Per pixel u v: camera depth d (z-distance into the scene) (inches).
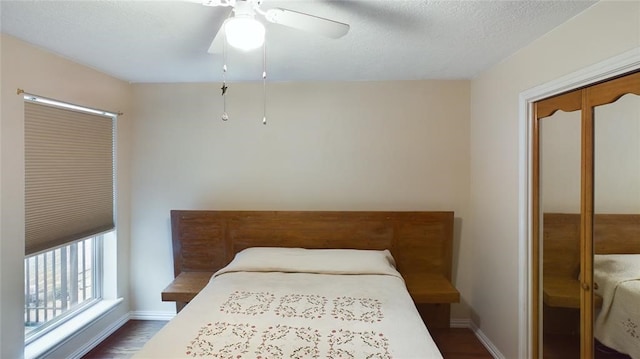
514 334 89.4
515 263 88.6
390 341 62.1
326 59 94.2
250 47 54.3
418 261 116.1
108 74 109.0
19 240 80.1
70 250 103.5
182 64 99.1
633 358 57.8
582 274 68.1
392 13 65.7
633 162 57.1
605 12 59.2
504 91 93.8
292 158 120.0
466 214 118.2
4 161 76.7
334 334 64.3
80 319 101.5
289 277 94.5
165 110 120.2
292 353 58.2
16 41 79.0
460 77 114.4
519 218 86.0
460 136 117.8
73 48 85.6
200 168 120.9
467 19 68.2
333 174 119.7
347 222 116.1
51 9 64.6
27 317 89.7
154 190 121.3
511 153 90.3
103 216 109.1
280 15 53.5
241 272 98.7
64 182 93.7
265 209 120.6
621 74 58.2
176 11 65.4
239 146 120.3
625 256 59.1
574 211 70.3
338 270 97.8
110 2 61.9
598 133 64.2
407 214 115.5
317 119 119.3
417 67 102.0
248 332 65.0
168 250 122.3
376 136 118.8
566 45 68.7
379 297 81.0
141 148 120.8
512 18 67.7
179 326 67.4
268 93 119.4
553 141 76.7
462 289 119.3
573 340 71.1
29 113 82.9
